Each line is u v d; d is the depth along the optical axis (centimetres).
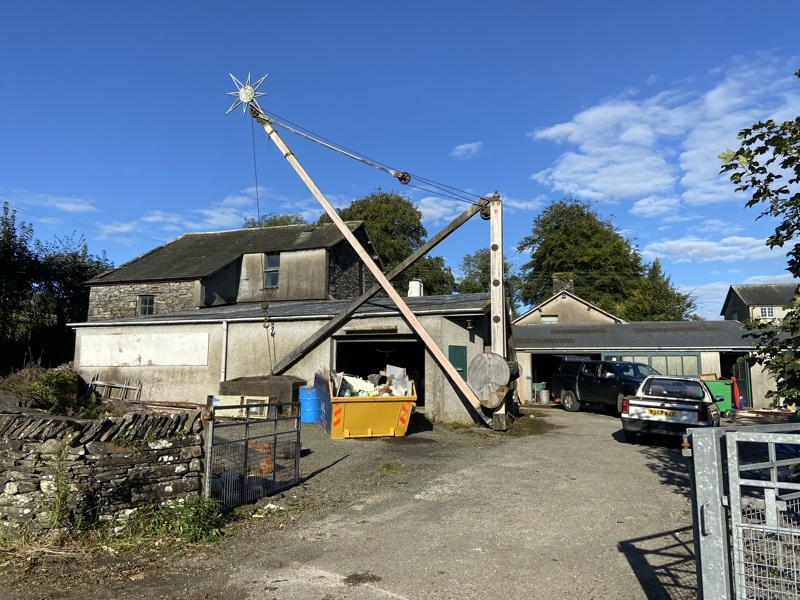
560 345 2625
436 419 1538
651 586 486
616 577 507
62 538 573
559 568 530
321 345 1716
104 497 606
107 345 2023
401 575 516
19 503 588
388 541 613
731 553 312
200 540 611
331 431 1304
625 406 1265
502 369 1440
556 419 1806
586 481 900
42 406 1455
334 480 907
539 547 590
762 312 4447
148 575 516
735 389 2141
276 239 3020
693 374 2445
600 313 3916
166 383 1925
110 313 2769
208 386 1867
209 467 689
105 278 2786
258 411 1603
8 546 559
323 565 542
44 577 504
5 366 2684
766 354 577
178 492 661
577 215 5541
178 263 2870
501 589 484
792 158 535
